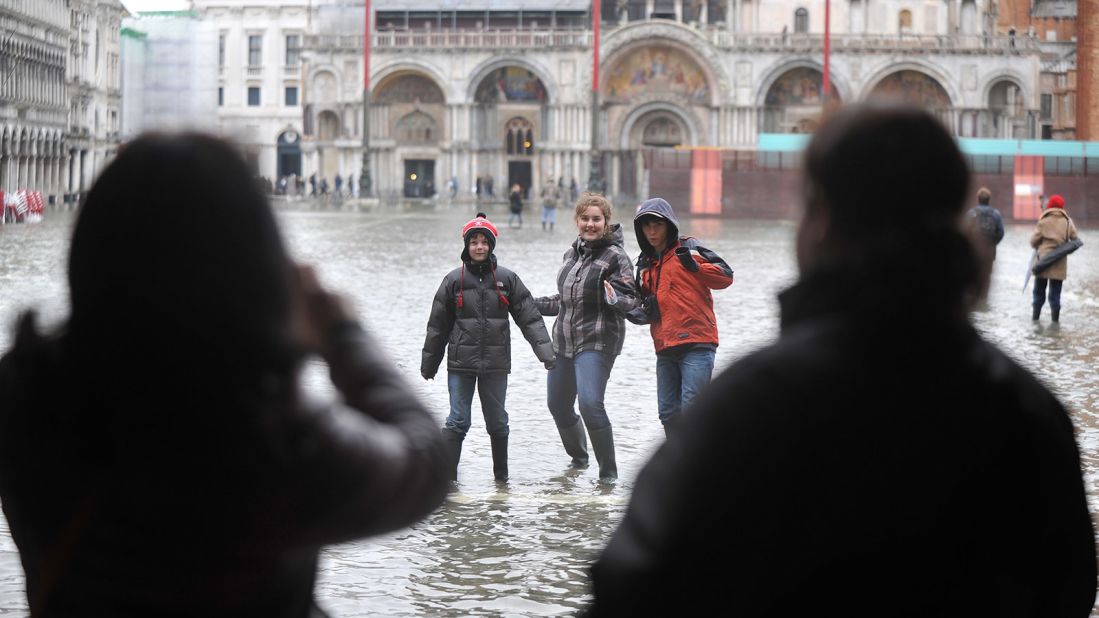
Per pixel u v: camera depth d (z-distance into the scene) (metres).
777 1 117.75
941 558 3.48
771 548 3.41
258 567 3.31
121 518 3.23
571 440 14.47
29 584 3.43
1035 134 112.25
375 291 32.84
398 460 3.42
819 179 3.71
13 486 3.32
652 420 17.05
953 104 112.31
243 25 133.62
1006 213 89.75
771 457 3.41
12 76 88.56
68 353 3.25
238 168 3.35
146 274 3.21
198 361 3.19
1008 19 138.62
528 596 9.90
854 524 3.41
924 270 3.53
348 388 3.64
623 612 3.48
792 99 115.62
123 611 3.29
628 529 3.54
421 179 119.19
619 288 13.51
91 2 109.12
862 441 3.43
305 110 118.12
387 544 11.30
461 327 13.62
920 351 3.52
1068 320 28.75
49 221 70.94
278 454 3.21
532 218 85.69
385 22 121.44
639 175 117.00
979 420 3.54
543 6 120.62
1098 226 85.19
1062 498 3.67
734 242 59.06
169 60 97.19
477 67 115.88
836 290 3.61
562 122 115.69
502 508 12.70
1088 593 3.75
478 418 17.36
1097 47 112.44
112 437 3.19
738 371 3.55
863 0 116.94
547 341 13.90
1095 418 16.91
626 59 115.94
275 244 3.37
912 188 3.60
